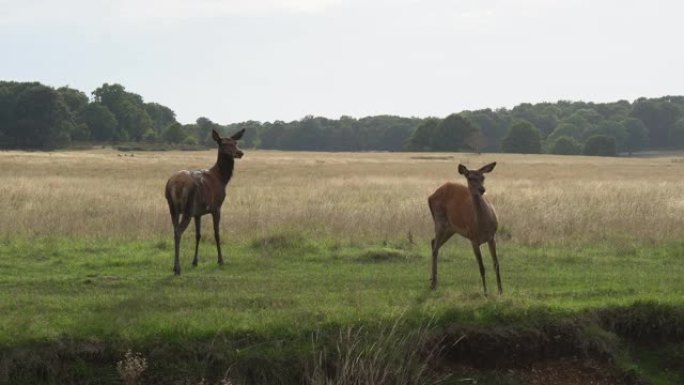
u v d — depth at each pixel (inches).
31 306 420.2
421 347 394.0
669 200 938.7
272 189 1263.5
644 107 5502.0
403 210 788.0
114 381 362.6
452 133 4421.8
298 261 578.2
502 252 623.2
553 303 436.8
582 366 413.7
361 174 1856.5
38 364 361.1
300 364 374.9
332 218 742.5
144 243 637.3
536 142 4712.1
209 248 628.1
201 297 445.1
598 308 437.4
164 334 378.3
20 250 595.2
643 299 447.2
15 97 4141.2
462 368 402.9
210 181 557.9
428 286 490.3
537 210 808.3
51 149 4074.8
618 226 729.6
